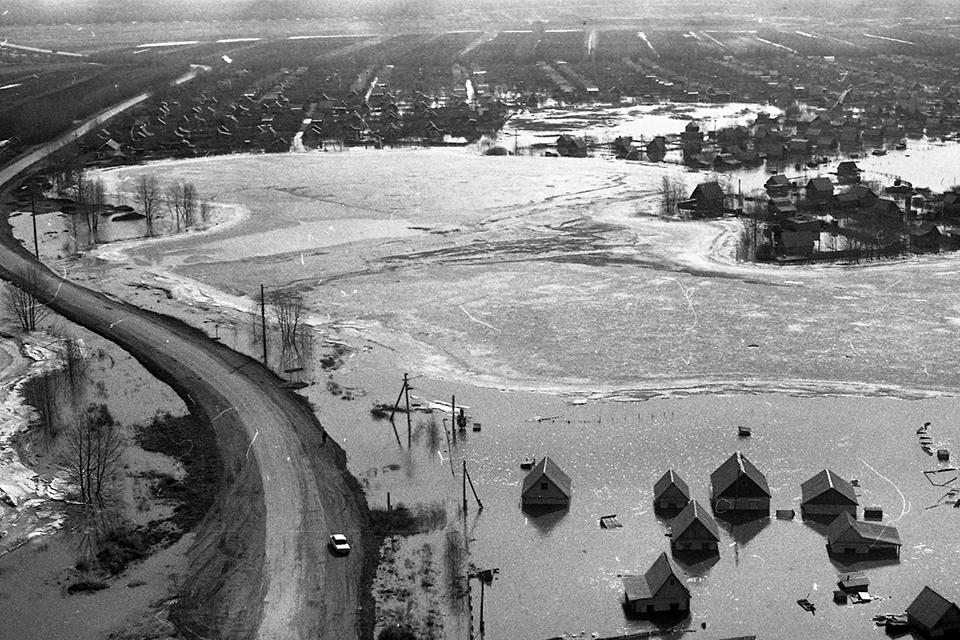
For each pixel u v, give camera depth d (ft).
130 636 282.15
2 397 429.79
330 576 307.99
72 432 396.98
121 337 504.84
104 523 337.11
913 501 349.20
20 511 344.90
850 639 281.33
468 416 416.26
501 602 297.33
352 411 421.18
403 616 289.33
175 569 312.50
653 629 286.05
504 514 344.08
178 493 355.77
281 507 346.95
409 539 328.29
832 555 320.70
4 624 288.10
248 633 282.77
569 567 314.76
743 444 390.63
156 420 411.34
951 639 280.10
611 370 461.78
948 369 455.22
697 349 483.51
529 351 484.74
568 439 396.37
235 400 431.02
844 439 392.68
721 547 325.42
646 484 364.17
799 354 475.31
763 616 291.58
